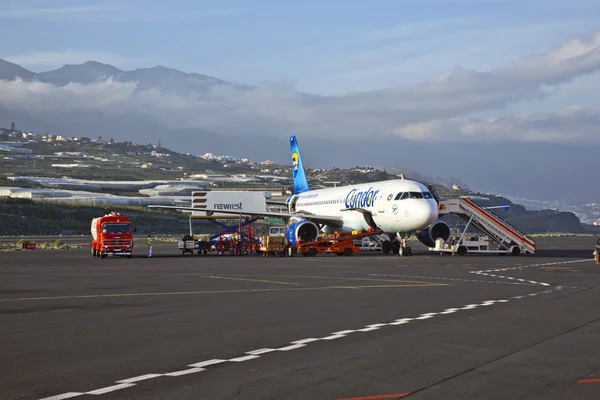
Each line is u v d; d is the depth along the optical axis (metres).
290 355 13.65
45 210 170.50
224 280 33.25
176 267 44.97
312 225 60.47
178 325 17.95
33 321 18.89
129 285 30.73
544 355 13.62
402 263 46.84
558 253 63.81
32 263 51.53
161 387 10.95
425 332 16.56
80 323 18.45
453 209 59.06
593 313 20.14
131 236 60.44
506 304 22.47
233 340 15.51
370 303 22.88
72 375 11.88
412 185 53.84
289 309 21.33
